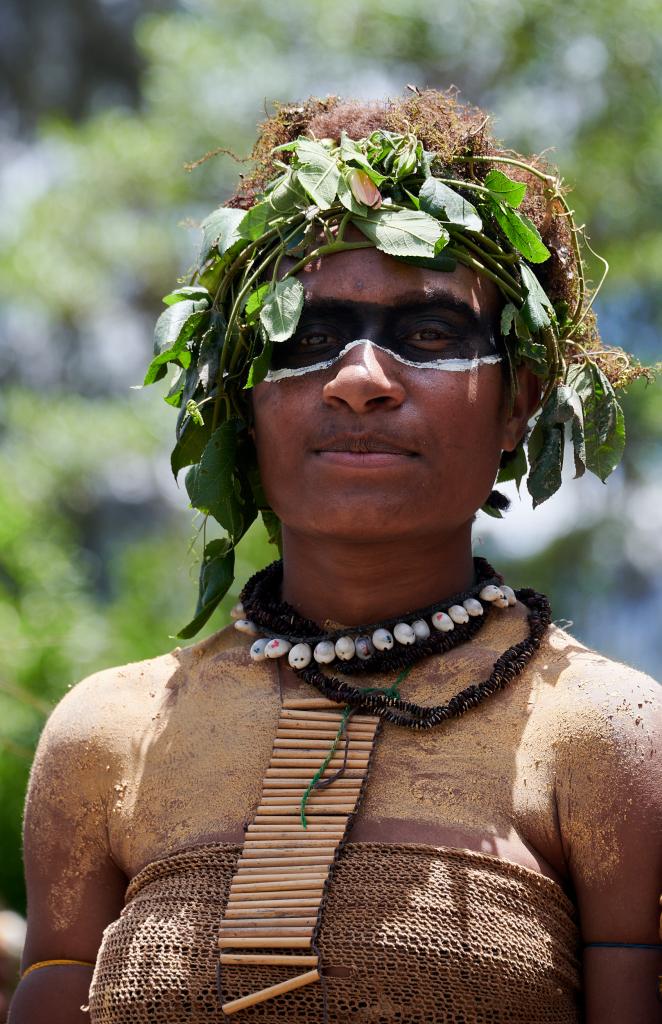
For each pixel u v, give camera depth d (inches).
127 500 832.3
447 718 175.5
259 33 639.1
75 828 186.5
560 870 171.5
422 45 616.4
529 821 169.5
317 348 183.2
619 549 668.1
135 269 712.4
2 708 473.4
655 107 610.5
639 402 617.6
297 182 187.3
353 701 177.5
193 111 655.8
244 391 195.2
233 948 164.4
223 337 194.5
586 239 210.5
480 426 183.5
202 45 640.4
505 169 200.2
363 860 166.1
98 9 977.5
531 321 187.5
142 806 181.6
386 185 188.2
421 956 161.0
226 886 168.7
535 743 173.0
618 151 600.1
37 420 661.9
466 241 185.3
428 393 179.2
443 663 183.3
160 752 184.1
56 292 695.1
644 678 177.9
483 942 162.1
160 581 578.2
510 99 613.3
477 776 171.3
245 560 527.8
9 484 604.4
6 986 323.3
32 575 542.3
